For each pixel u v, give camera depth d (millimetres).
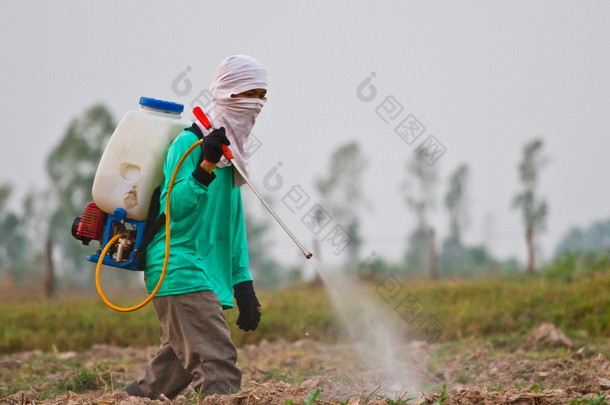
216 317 17016
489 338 35125
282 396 16312
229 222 17781
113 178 17281
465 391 16469
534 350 32781
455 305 42844
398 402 16469
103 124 80562
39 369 30203
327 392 19375
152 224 17234
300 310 42688
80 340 40312
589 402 15797
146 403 16453
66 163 80250
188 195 16453
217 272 17656
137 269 17469
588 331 37438
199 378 17094
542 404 16141
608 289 41969
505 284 48312
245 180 17516
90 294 61562
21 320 44250
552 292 42562
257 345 38719
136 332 41062
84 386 24672
